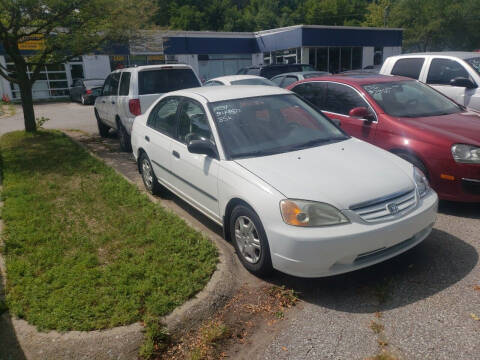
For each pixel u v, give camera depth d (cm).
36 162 795
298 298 341
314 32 3008
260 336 301
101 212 524
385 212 333
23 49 1346
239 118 439
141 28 1107
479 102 706
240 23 6200
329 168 369
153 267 376
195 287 344
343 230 318
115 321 305
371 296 338
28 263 391
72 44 977
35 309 322
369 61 3409
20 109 2228
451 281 348
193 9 5803
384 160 393
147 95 838
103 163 775
